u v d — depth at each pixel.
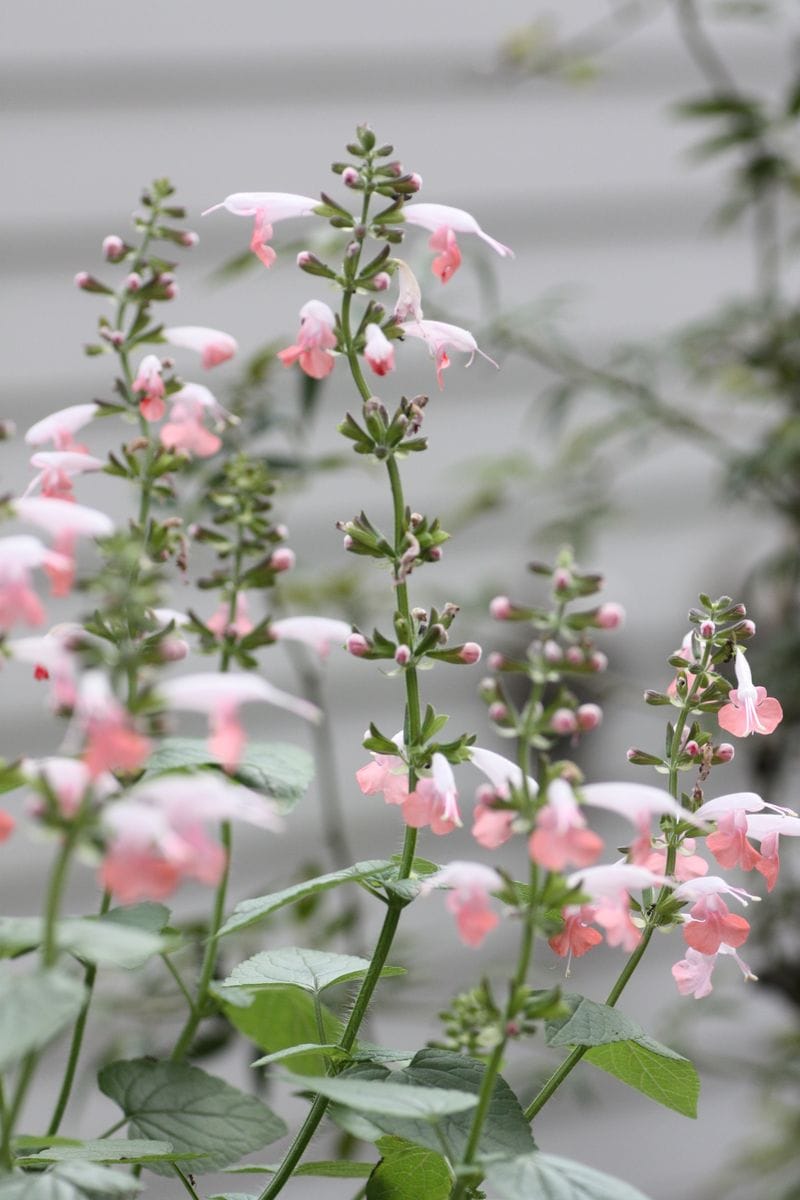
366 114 2.62
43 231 2.42
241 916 1.31
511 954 2.51
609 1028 1.29
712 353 2.26
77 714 1.22
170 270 1.31
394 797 1.31
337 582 2.07
